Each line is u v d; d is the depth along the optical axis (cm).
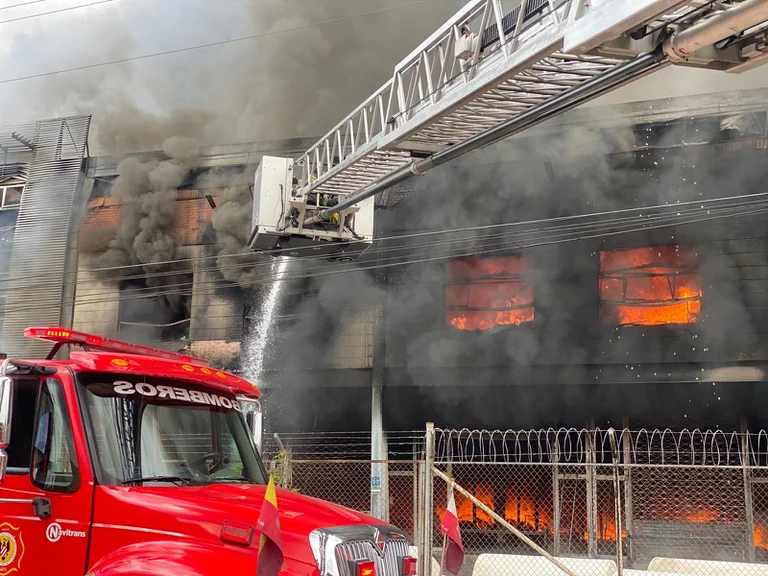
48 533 424
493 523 1512
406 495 1567
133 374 470
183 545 397
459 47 798
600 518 1433
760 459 1352
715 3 566
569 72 738
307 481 1636
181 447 471
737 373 1338
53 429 442
